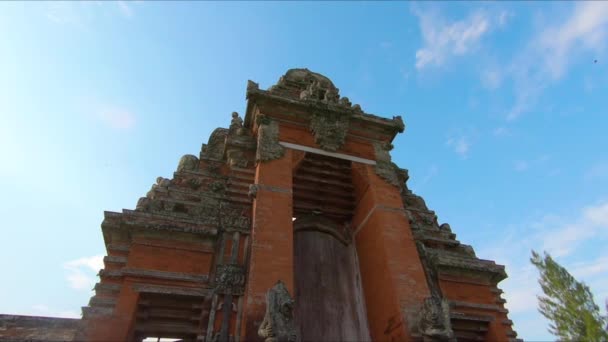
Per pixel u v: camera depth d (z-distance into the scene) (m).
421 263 14.08
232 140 15.72
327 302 14.41
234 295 10.83
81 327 9.40
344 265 15.68
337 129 16.28
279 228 12.21
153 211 12.71
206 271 11.36
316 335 13.45
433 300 11.55
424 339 10.98
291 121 16.06
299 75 20.88
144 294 10.43
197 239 11.93
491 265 15.35
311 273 15.02
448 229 17.80
